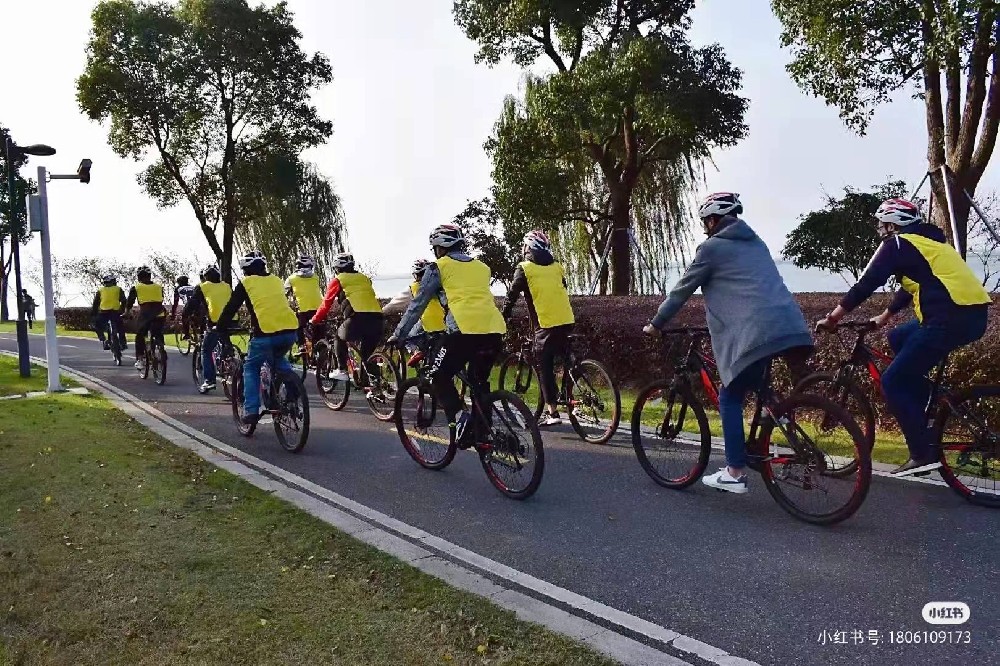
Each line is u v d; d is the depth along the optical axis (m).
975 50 12.77
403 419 6.79
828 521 4.75
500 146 22.08
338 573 4.00
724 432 5.11
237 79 30.83
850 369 5.61
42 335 24.34
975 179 13.38
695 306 12.45
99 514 4.96
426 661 3.10
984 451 4.90
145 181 31.34
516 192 21.36
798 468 4.89
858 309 10.32
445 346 5.77
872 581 3.93
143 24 28.23
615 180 23.16
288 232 34.44
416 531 4.86
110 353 17.45
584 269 26.23
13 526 4.73
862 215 19.41
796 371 5.07
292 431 7.31
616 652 3.18
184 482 5.80
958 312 4.80
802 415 4.84
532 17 20.78
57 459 6.40
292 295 11.06
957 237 12.94
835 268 20.44
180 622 3.44
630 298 15.66
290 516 4.96
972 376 6.37
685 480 5.64
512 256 24.28
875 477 5.75
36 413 8.71
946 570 4.04
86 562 4.14
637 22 22.09
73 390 10.87
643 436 5.98
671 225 24.55
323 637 3.30
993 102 12.98
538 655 3.15
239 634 3.33
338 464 6.79
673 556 4.37
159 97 29.30
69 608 3.58
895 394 5.13
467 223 24.75
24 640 3.28
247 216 32.16
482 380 5.89
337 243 35.66
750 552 4.39
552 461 6.70
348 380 9.46
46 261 10.69
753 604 3.72
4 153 11.98
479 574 4.05
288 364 7.52
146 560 4.17
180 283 12.06
